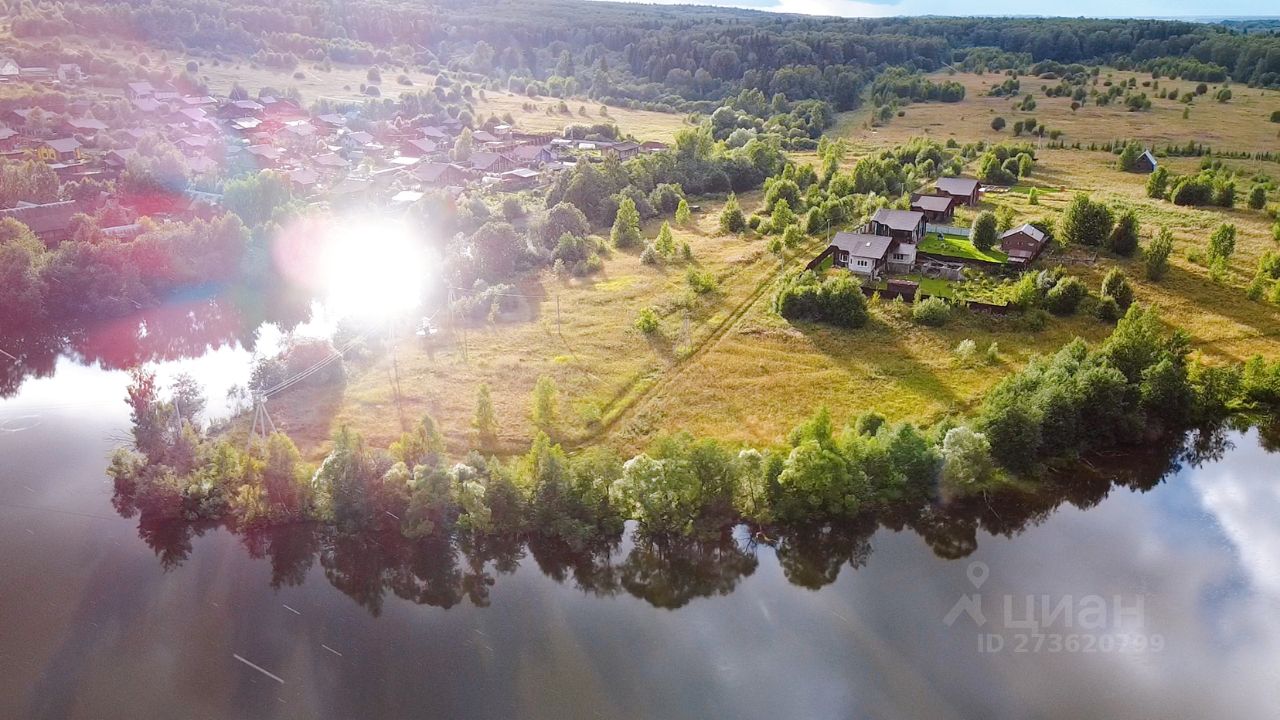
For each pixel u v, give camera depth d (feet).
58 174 639.35
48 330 429.38
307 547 260.42
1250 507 282.56
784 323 403.34
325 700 205.46
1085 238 482.28
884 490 271.69
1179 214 551.59
